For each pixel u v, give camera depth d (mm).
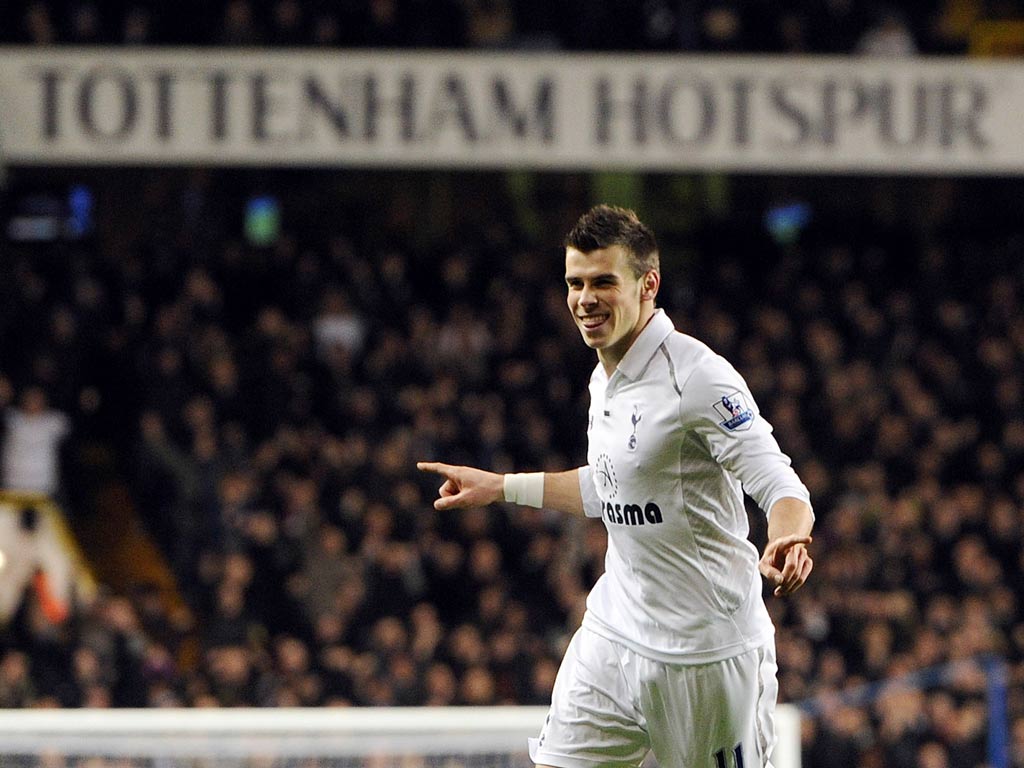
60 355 13188
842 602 11148
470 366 13641
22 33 14672
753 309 14625
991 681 10078
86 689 9727
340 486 12094
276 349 13336
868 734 9758
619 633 3877
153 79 14688
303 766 5883
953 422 13852
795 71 15094
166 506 12234
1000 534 12352
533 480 4070
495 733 5906
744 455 3562
